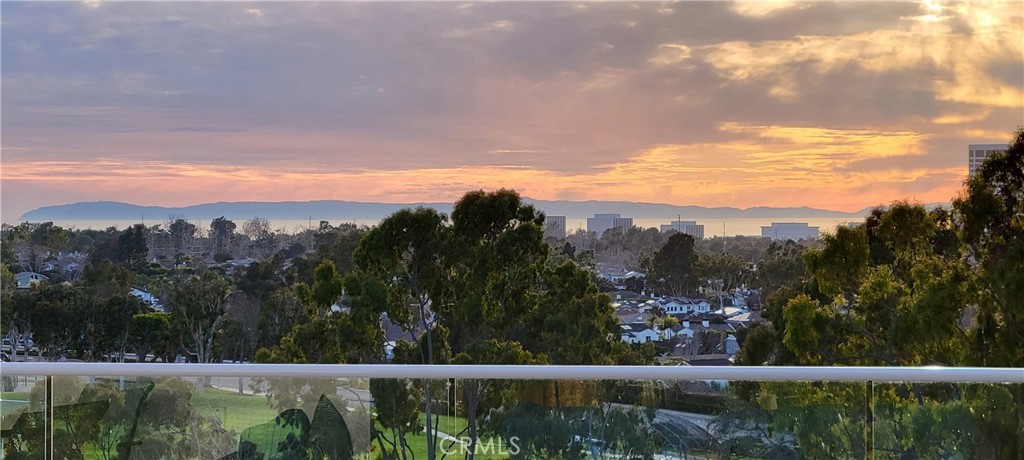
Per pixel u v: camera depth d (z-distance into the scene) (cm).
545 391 314
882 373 304
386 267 902
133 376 318
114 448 317
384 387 316
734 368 308
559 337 901
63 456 317
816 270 905
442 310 901
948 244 892
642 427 312
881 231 901
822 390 311
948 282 879
